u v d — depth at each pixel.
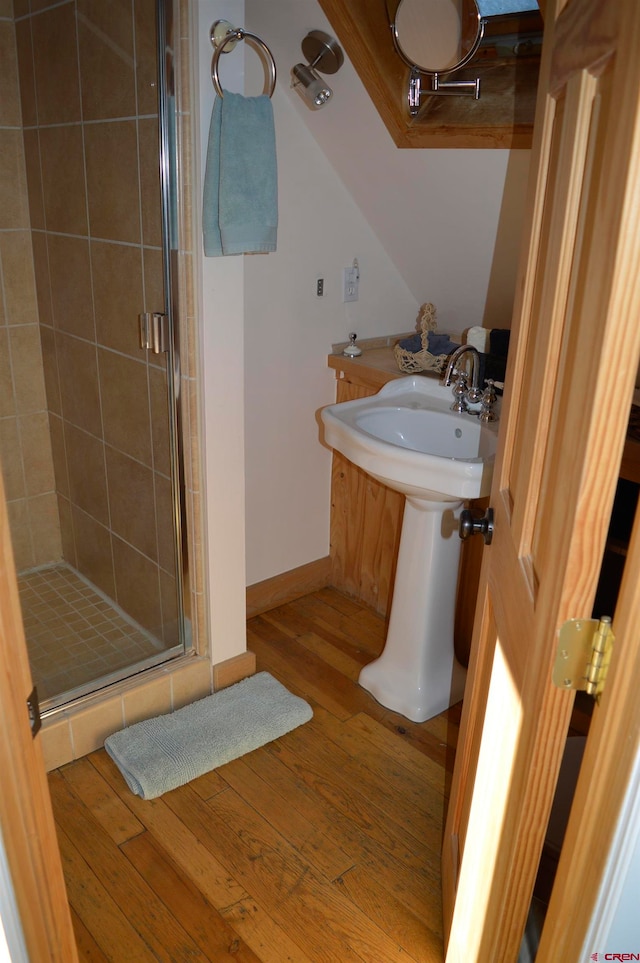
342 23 1.85
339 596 2.89
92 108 2.02
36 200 2.43
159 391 2.09
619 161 0.72
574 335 0.90
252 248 1.87
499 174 1.98
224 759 2.04
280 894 1.69
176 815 1.89
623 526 1.92
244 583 2.26
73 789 1.96
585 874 0.89
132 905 1.65
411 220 2.38
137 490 2.32
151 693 2.16
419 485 1.88
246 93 2.13
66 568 2.86
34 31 2.16
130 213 2.00
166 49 1.70
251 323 2.38
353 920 1.64
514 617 1.10
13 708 0.75
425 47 1.78
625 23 0.72
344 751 2.12
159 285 1.98
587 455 0.79
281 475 2.66
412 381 2.36
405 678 2.28
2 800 0.75
